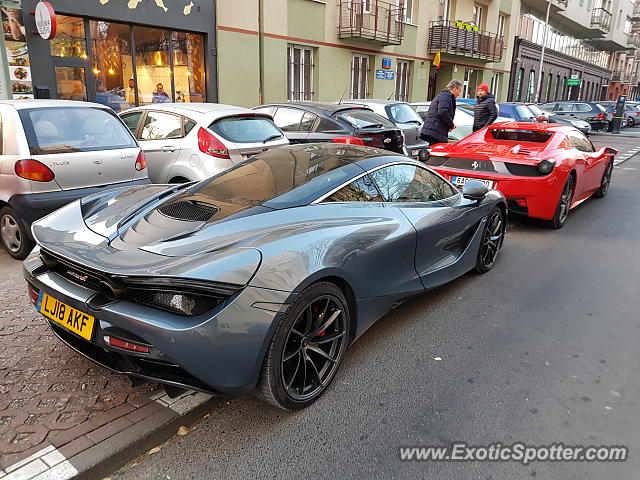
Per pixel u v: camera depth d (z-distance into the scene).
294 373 2.48
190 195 2.97
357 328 2.89
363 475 2.13
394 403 2.64
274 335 2.27
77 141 4.72
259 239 2.38
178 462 2.21
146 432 2.32
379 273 2.95
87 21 9.77
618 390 2.80
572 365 3.06
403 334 3.44
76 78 9.78
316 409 2.59
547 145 6.16
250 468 2.17
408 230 3.20
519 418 2.54
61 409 2.50
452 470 2.17
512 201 5.86
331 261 2.51
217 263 2.16
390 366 3.02
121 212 2.82
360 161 3.32
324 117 7.27
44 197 4.41
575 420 2.53
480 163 5.94
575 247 5.58
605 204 8.11
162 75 11.39
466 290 4.26
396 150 7.62
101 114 5.10
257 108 8.06
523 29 30.48
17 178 4.33
